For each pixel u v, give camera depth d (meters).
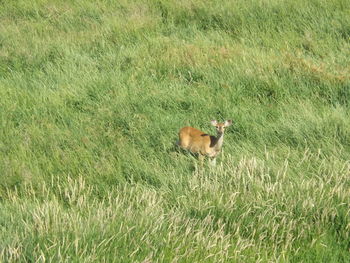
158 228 10.00
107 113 16.55
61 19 25.52
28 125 15.68
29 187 12.53
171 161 13.84
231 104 17.06
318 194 11.27
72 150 14.36
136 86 18.50
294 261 9.69
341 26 23.31
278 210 11.03
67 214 10.12
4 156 13.88
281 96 17.59
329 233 10.45
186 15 25.53
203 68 19.50
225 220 10.73
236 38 23.16
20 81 18.86
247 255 9.60
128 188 12.47
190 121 16.11
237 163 13.29
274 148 14.23
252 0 25.83
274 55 20.44
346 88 17.80
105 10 26.39
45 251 9.05
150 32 23.88
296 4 25.27
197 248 9.45
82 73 19.47
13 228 9.99
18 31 23.72
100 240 9.47
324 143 14.34
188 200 11.60
